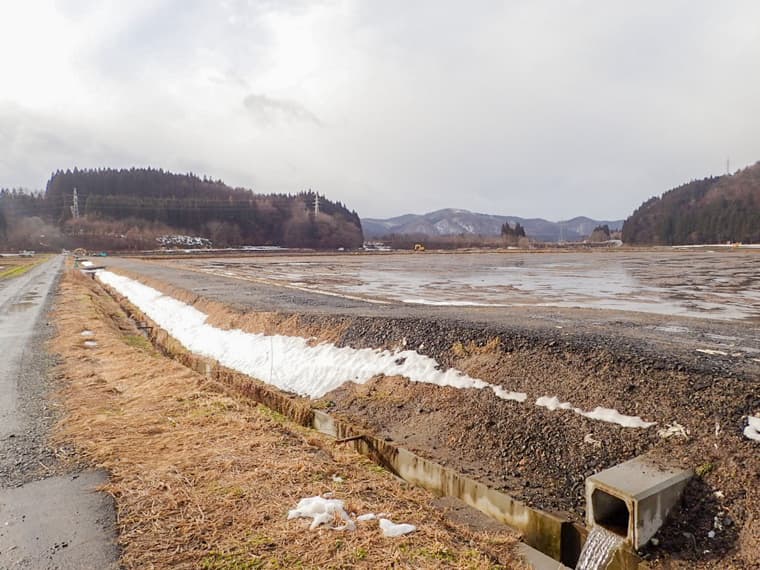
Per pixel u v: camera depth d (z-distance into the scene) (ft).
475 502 14.60
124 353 28.78
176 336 39.11
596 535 11.57
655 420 14.42
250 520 10.46
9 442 15.14
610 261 155.84
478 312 33.30
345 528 10.28
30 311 49.96
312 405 22.59
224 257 223.71
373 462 17.43
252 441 15.29
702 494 11.69
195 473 12.79
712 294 54.95
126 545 9.52
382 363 24.12
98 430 16.03
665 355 18.10
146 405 18.94
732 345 20.48
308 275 93.50
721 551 10.41
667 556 10.64
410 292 58.75
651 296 52.90
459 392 19.71
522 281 76.69
